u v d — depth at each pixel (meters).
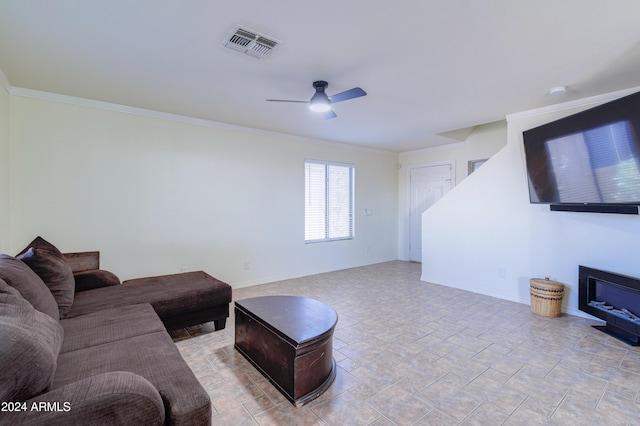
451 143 5.66
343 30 1.98
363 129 4.56
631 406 1.83
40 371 1.00
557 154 3.06
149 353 1.54
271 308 2.37
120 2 1.69
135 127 3.59
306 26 1.93
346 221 5.87
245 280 4.49
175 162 3.86
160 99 3.26
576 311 3.35
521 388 2.02
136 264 3.61
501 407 1.83
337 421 1.71
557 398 1.91
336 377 2.14
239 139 4.39
